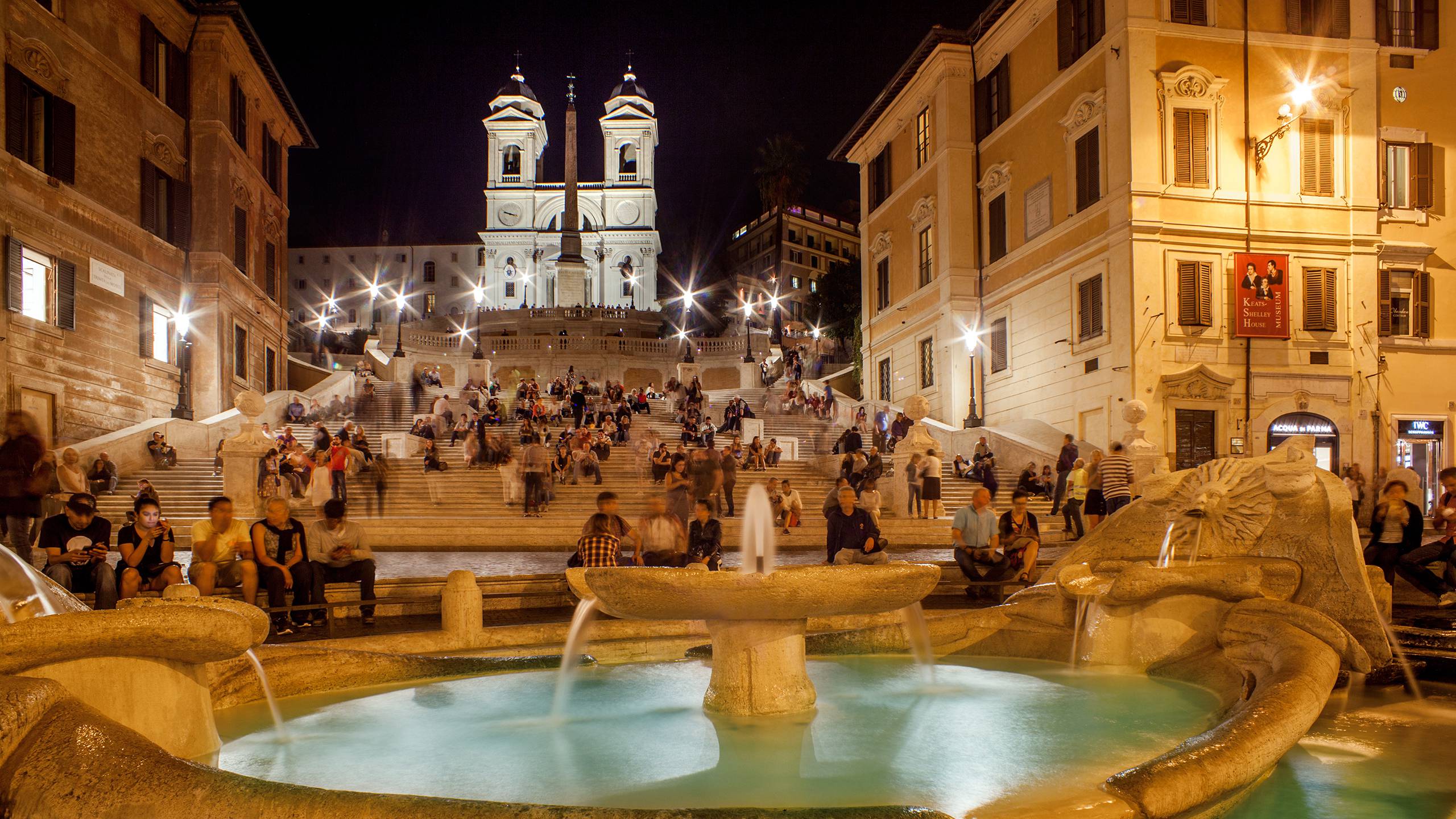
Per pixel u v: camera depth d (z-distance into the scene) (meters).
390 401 40.16
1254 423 26.56
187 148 33.69
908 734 5.04
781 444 31.97
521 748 4.79
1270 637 6.01
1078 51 29.06
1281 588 6.84
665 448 25.17
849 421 37.47
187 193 33.50
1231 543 7.30
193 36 33.81
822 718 5.48
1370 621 6.50
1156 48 26.83
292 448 24.78
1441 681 6.55
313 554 9.75
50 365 25.81
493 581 10.34
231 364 34.69
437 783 4.15
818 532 19.77
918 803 3.80
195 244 33.62
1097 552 8.05
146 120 31.20
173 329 32.59
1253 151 27.28
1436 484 27.95
